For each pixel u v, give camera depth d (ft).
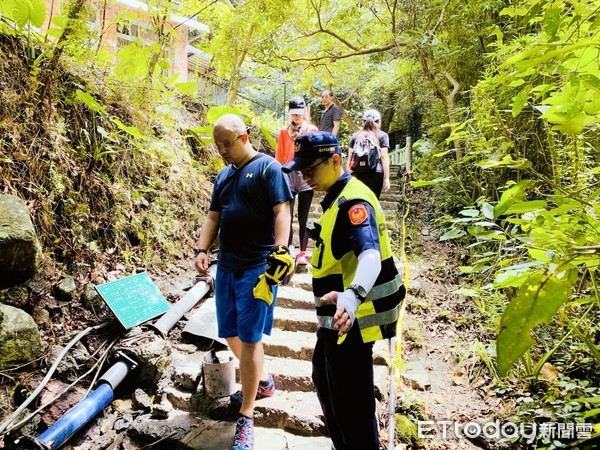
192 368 9.18
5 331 7.80
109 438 7.73
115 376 8.25
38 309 8.95
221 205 7.52
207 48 18.88
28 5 9.68
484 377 10.01
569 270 2.68
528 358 9.68
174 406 8.48
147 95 13.43
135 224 12.09
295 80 31.94
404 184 22.39
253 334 7.00
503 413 8.93
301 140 5.66
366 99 40.81
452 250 16.31
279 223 6.88
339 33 23.93
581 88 3.26
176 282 11.98
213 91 24.45
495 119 10.36
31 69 10.39
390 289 5.43
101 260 10.78
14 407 7.61
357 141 13.70
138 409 8.40
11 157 9.60
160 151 13.76
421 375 9.87
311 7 21.80
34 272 8.74
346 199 5.39
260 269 7.22
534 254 3.76
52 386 8.05
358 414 5.53
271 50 18.89
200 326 10.30
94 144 11.74
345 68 29.19
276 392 8.66
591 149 9.05
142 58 10.05
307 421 7.73
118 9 15.89
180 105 17.03
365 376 5.53
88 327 9.29
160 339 9.39
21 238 8.20
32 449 6.73
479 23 17.87
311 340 10.10
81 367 8.57
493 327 11.51
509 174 14.17
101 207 11.41
